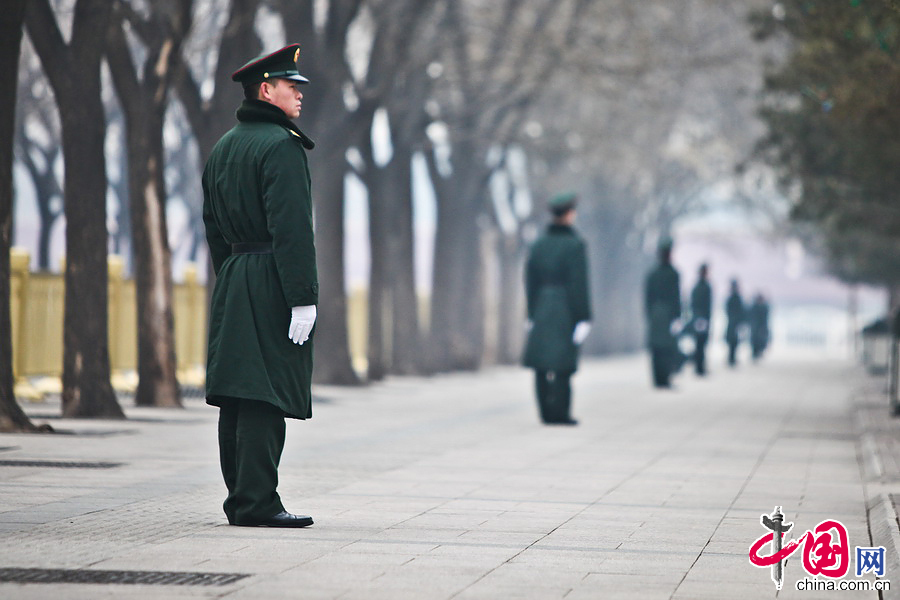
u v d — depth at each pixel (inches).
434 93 3058.6
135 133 1770.4
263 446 788.0
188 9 1744.6
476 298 3619.6
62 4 2186.3
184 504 885.8
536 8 2898.6
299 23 2287.2
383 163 2933.1
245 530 775.1
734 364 3919.8
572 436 1531.7
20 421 1392.7
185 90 1925.4
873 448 1338.6
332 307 2556.6
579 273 1688.0
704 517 876.6
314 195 2514.8
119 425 1537.9
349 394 2372.0
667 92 3789.4
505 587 625.0
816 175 2149.4
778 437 1557.6
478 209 3572.8
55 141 2753.4
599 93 2918.3
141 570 644.7
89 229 1610.5
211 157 810.2
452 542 751.1
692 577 660.7
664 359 2664.9
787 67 1914.4
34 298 1915.6
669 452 1348.4
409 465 1182.9
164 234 1807.3
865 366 3831.2
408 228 3100.4
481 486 1027.9
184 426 1551.4
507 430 1610.5
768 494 1009.5
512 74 2935.5
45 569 644.7
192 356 2385.6
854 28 1592.0
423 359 3147.1
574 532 799.7
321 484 1027.3
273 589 606.5
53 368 1969.7
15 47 1318.9
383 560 687.7
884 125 1722.4
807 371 3730.3
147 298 1819.6
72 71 1585.9
